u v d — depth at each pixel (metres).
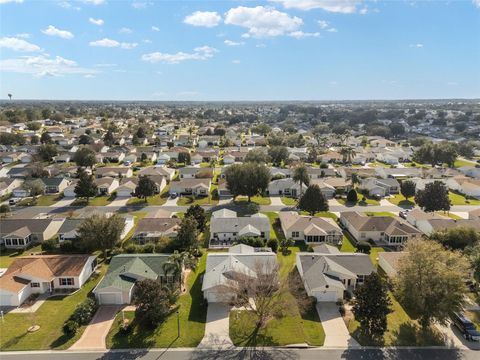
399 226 69.06
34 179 105.75
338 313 45.56
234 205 92.06
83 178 94.19
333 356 37.78
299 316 44.84
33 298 48.44
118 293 47.16
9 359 36.88
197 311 45.69
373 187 102.38
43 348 38.53
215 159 152.12
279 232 73.69
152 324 41.84
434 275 41.03
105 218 59.69
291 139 193.12
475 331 40.81
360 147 179.38
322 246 60.78
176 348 38.78
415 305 41.81
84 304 43.88
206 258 60.44
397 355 37.97
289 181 105.62
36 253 63.38
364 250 63.47
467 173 128.50
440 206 83.19
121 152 152.25
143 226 69.44
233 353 38.09
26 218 77.31
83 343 39.41
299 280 51.38
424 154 144.38
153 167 123.25
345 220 77.12
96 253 62.97
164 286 46.16
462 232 60.84
